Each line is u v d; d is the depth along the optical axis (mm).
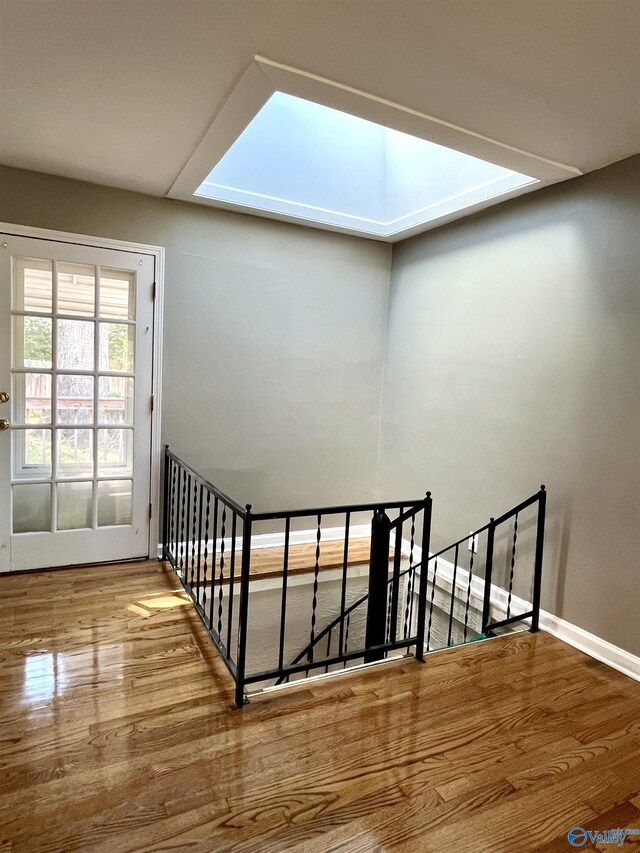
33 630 2574
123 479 3432
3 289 2996
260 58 1845
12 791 1601
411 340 4012
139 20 1665
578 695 2268
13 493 3168
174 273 3428
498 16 1576
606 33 1629
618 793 1716
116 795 1603
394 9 1565
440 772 1768
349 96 2070
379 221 3957
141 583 3156
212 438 3662
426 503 2479
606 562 2588
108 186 3188
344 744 1882
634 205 2475
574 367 2760
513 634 2842
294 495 4020
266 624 3645
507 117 2176
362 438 4289
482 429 3359
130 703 2053
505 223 3182
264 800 1611
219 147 2576
